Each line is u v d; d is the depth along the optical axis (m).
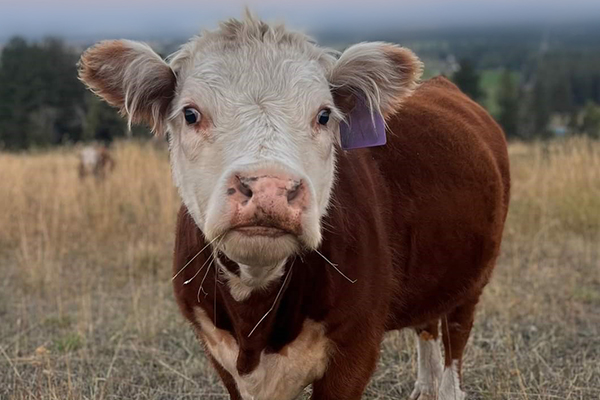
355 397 3.33
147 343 5.84
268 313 3.10
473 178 4.17
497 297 6.51
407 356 5.36
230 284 3.08
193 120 2.83
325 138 2.91
